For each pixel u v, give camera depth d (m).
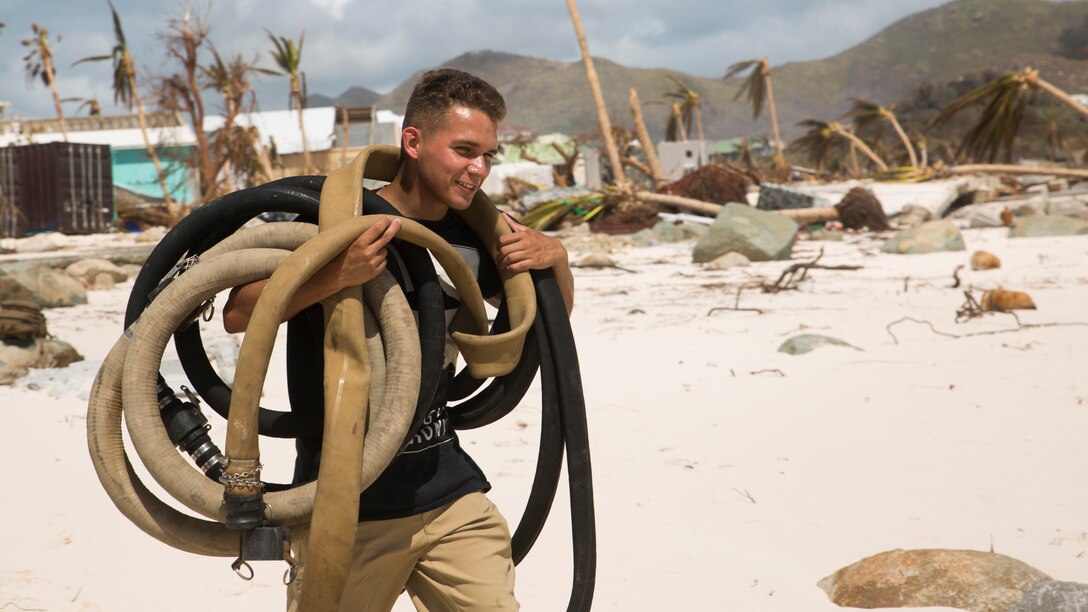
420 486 2.21
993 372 7.51
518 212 34.41
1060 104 95.19
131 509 2.02
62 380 7.83
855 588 3.52
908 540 4.07
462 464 2.31
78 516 4.68
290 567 2.01
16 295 14.31
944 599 3.39
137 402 1.98
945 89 143.62
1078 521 4.24
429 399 2.07
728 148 107.25
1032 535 4.09
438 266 2.21
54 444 6.06
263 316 1.89
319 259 1.91
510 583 2.24
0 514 4.69
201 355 2.11
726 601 3.52
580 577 2.22
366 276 1.95
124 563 4.05
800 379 7.52
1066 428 5.80
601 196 32.47
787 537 4.16
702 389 7.30
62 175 33.72
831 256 20.69
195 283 2.01
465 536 2.24
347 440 1.91
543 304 2.34
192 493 1.94
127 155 45.56
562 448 2.37
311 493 1.96
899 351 8.58
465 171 2.14
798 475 5.04
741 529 4.27
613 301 13.53
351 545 1.92
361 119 54.34
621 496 4.77
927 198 34.28
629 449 5.64
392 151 2.25
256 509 1.93
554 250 2.37
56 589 3.75
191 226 2.18
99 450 2.03
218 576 3.91
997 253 19.59
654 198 32.16
